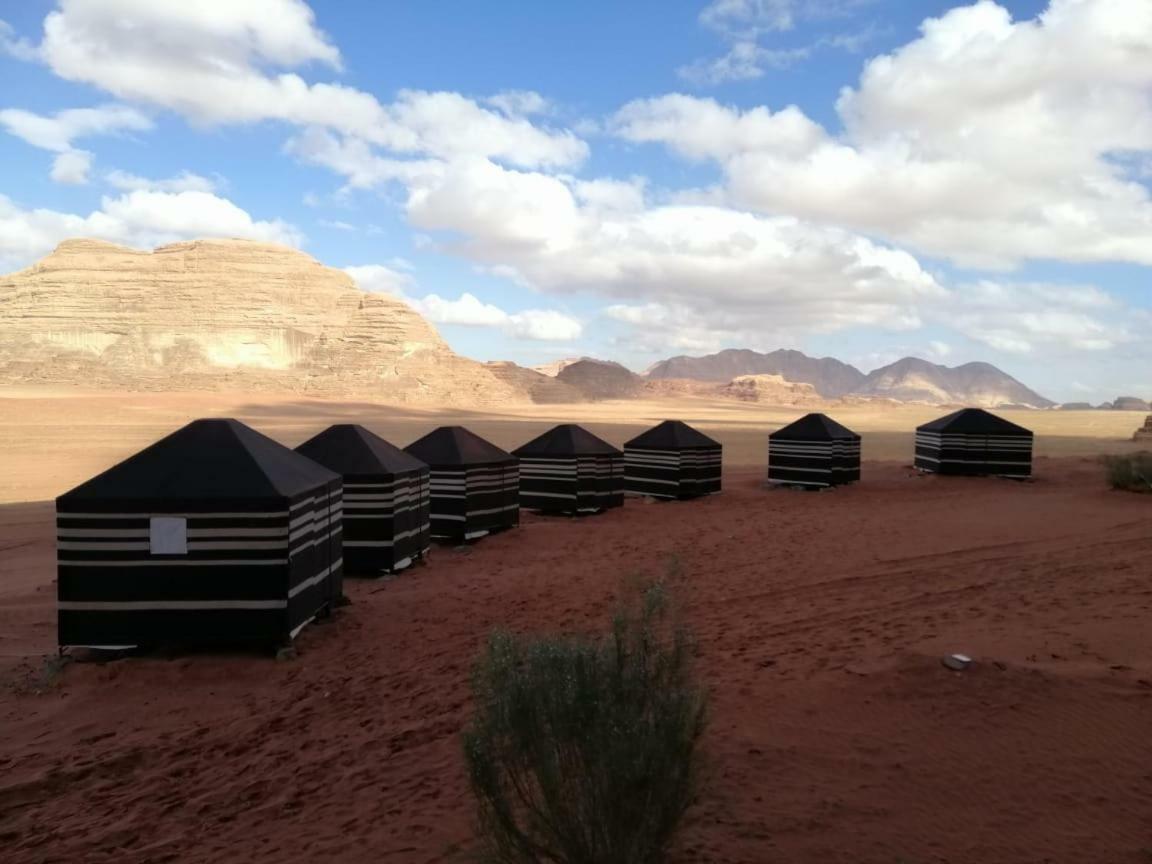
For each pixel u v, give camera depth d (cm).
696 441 2734
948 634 948
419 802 625
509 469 2050
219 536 1016
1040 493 2592
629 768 440
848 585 1291
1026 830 546
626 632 546
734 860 512
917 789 601
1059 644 886
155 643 1029
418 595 1364
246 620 1020
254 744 787
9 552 1967
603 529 2081
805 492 2827
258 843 593
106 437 5906
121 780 730
